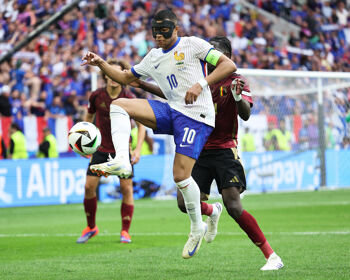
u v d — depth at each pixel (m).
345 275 16.36
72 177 50.00
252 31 79.06
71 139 18.00
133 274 17.69
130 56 69.12
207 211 19.28
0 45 62.41
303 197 51.00
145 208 44.78
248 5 81.50
